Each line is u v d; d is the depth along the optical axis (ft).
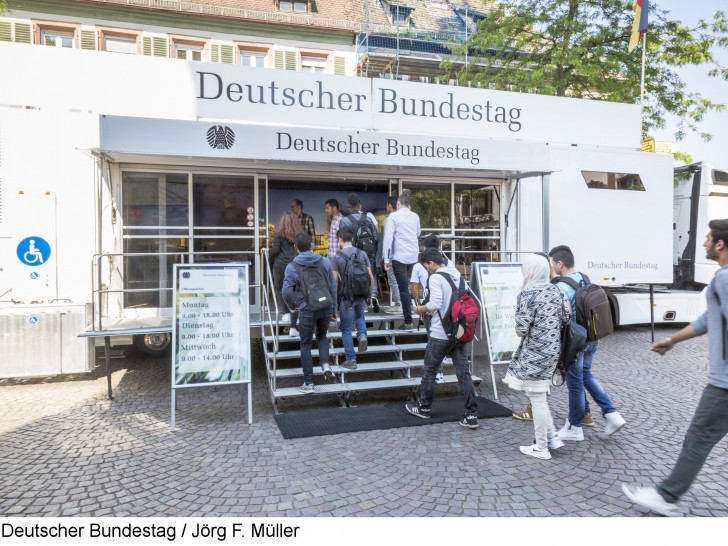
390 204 24.86
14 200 22.79
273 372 19.17
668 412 18.22
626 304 33.96
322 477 13.16
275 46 57.67
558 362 14.37
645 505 11.05
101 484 12.82
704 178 36.45
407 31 60.54
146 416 18.10
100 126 18.84
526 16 44.34
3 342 22.09
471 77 50.75
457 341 16.24
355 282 19.84
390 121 25.89
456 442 15.51
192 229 25.27
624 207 30.83
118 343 24.67
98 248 20.11
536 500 11.91
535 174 27.48
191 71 23.35
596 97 48.65
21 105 22.48
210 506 11.68
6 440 15.80
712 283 10.23
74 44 52.08
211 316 17.79
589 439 15.72
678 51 44.73
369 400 20.20
